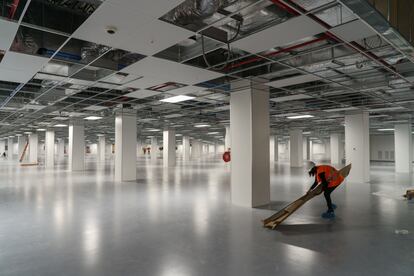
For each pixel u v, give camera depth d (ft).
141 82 24.95
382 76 22.99
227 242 15.28
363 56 18.11
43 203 25.67
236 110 25.43
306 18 12.83
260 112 24.84
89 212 22.16
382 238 15.79
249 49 16.75
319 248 14.30
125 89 28.07
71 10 13.48
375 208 23.52
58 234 16.53
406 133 58.34
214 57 19.94
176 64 19.69
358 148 41.24
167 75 22.61
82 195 30.04
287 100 34.06
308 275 11.32
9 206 24.31
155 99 34.12
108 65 20.22
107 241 15.37
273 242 15.25
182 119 55.67
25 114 47.50
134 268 11.97
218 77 23.50
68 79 23.41
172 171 59.67
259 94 24.79
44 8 13.37
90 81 24.18
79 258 13.00
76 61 18.75
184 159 103.09
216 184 39.06
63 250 13.99
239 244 14.94
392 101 34.22
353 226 18.17
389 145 98.94
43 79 24.14
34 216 20.81
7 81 25.59
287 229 17.63
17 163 89.92
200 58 19.77
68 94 30.27
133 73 21.98
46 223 18.92
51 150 75.61
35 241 15.31
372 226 18.16
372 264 12.32
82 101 35.12
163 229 17.67
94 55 17.99
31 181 42.24
